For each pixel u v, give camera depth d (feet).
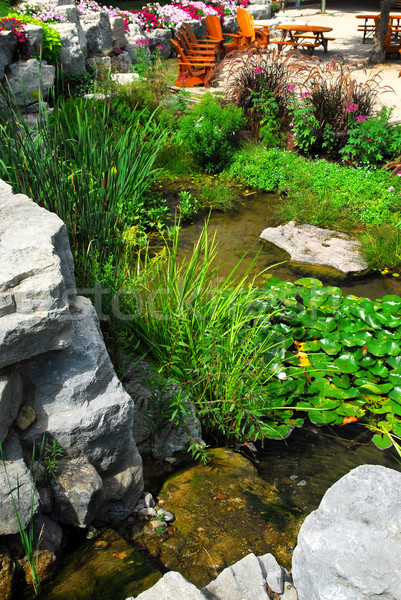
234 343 11.43
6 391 7.34
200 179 24.16
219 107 25.58
